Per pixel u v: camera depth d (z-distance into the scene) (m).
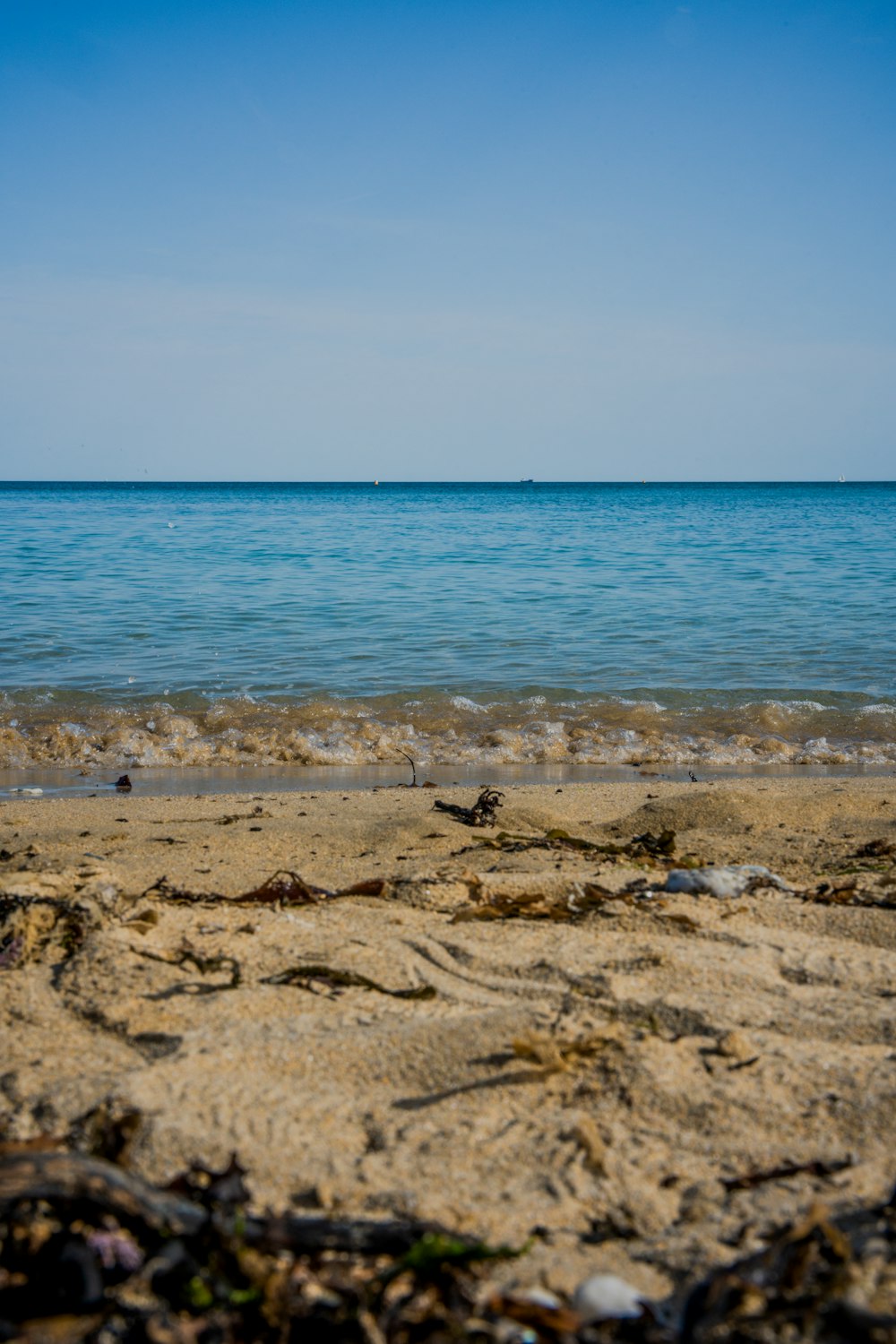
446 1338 1.66
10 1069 2.73
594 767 9.98
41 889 4.09
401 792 8.08
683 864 4.98
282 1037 2.87
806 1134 2.39
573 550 30.73
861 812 6.45
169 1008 3.07
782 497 105.25
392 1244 1.89
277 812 6.95
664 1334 1.72
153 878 4.73
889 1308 1.75
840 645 15.09
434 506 75.06
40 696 11.55
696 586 21.52
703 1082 2.61
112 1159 2.21
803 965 3.41
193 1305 1.71
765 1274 1.81
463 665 13.62
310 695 11.88
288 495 115.56
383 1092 2.63
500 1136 2.41
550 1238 2.03
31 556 26.58
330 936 3.74
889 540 35.12
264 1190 2.17
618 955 3.46
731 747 10.59
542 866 4.93
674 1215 2.12
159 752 10.14
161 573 22.94
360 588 20.72
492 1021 2.92
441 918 4.01
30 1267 1.76
